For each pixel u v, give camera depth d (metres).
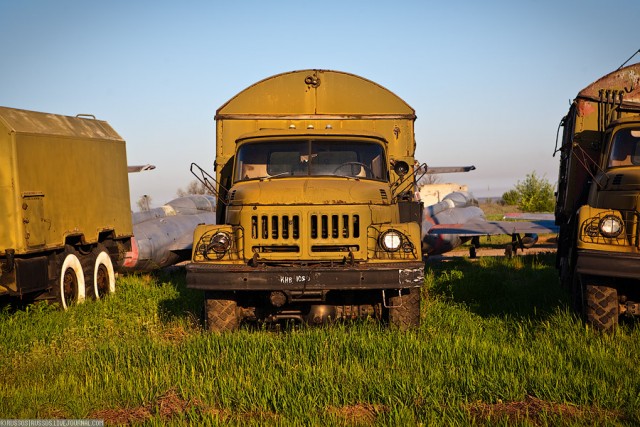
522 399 6.48
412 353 7.91
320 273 8.84
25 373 7.95
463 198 29.53
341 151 10.59
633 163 10.30
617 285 9.25
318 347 8.11
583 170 12.15
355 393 6.64
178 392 6.84
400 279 8.80
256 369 7.38
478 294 12.05
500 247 26.91
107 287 14.91
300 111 11.90
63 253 12.98
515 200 54.88
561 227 13.55
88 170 14.19
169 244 18.84
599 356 7.66
